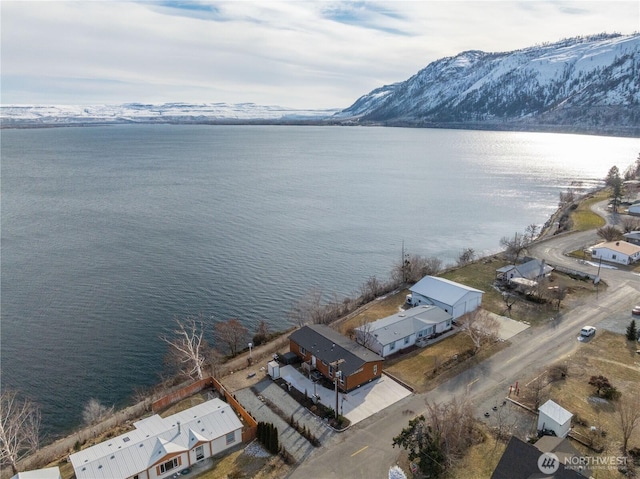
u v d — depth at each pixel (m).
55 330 71.19
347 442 43.78
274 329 72.00
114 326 72.44
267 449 43.59
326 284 89.44
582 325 65.06
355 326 67.12
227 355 62.59
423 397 50.12
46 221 130.25
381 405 49.09
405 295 78.38
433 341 62.47
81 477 37.81
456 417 41.69
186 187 181.75
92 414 52.41
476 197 165.00
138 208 146.00
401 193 172.38
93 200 156.50
